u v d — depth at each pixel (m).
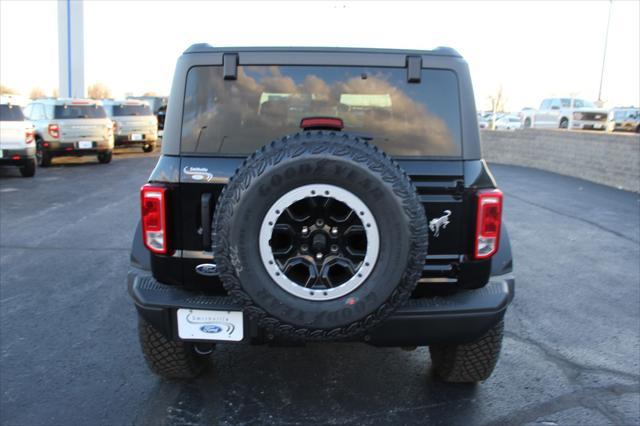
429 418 3.36
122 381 3.79
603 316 5.05
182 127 3.07
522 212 10.02
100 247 7.34
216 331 2.95
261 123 3.09
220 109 3.08
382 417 3.36
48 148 16.78
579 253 7.23
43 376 3.86
